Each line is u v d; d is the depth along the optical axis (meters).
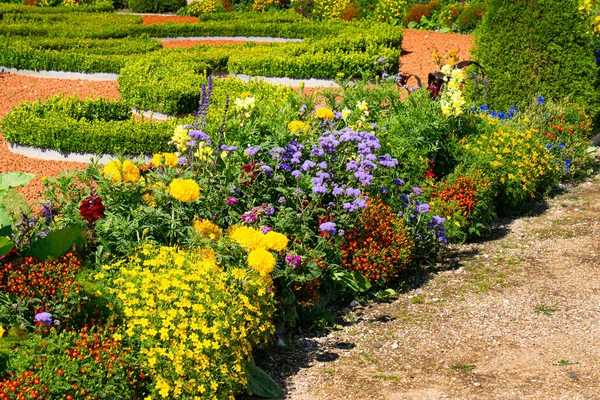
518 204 9.04
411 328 6.00
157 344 4.42
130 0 28.41
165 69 13.23
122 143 9.67
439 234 7.21
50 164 9.75
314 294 5.97
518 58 10.91
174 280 4.65
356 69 14.21
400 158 8.09
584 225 8.43
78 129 9.70
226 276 4.93
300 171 6.53
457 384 5.03
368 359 5.48
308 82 14.26
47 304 4.32
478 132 9.21
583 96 10.78
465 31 20.50
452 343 5.71
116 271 4.93
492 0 11.07
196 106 11.89
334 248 6.40
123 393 4.09
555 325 5.99
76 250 4.95
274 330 5.23
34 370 3.90
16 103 12.37
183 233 5.53
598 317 6.10
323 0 24.00
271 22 21.22
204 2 26.66
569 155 10.16
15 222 5.43
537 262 7.43
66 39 16.08
